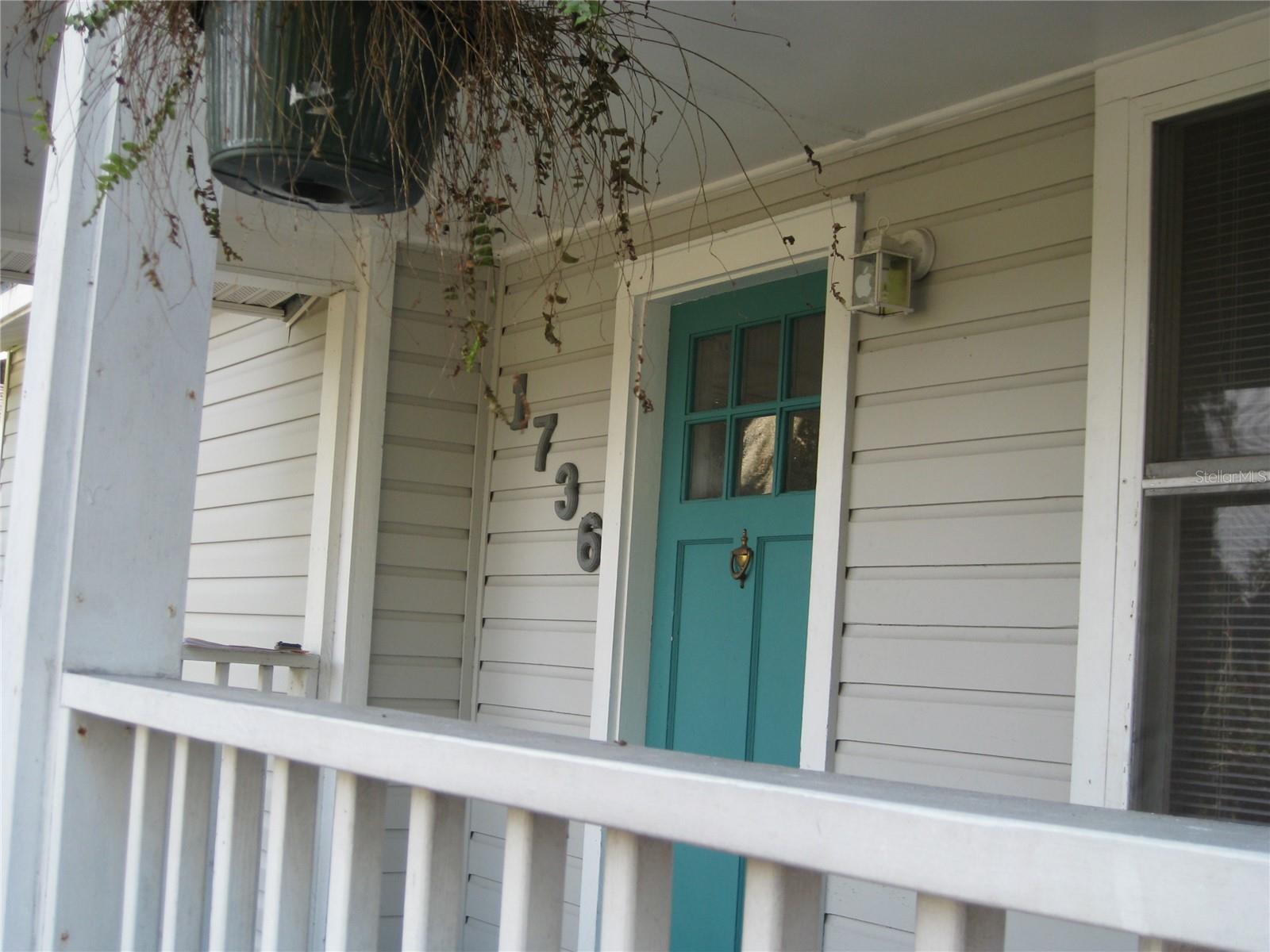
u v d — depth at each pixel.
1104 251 2.65
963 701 2.86
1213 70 2.52
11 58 3.02
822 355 3.41
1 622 2.17
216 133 1.74
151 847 1.88
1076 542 2.68
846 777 1.03
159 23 1.84
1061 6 2.51
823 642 3.13
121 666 2.11
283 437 4.86
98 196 2.09
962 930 0.88
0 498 7.86
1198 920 0.74
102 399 2.11
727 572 3.59
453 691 4.43
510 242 4.33
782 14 2.59
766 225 3.45
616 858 1.11
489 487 4.47
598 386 4.02
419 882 1.31
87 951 2.01
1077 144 2.79
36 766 2.06
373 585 4.30
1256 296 2.44
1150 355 2.57
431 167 1.86
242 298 4.76
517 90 1.91
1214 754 2.42
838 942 3.03
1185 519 2.51
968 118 3.00
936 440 2.97
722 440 3.71
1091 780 2.56
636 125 3.18
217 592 5.25
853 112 3.07
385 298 4.37
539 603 4.17
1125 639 2.53
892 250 3.08
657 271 3.79
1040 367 2.79
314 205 1.89
